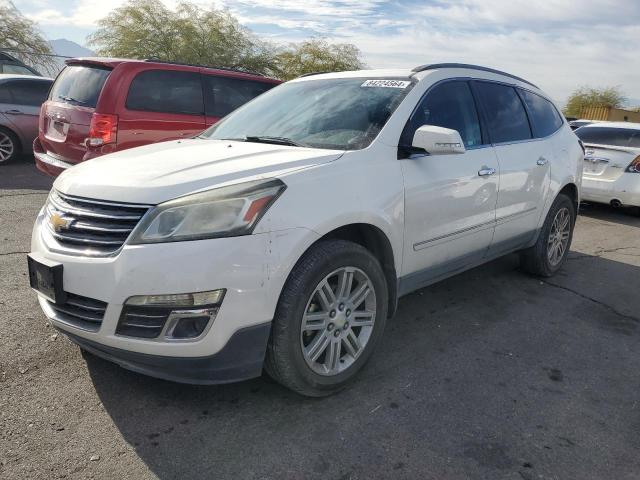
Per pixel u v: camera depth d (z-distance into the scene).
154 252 2.46
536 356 3.61
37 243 2.88
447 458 2.52
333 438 2.63
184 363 2.54
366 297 3.10
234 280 2.48
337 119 3.54
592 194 8.74
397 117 3.41
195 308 2.47
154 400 2.88
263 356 2.66
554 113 5.30
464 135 3.92
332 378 2.94
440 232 3.61
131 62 6.41
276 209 2.60
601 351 3.74
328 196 2.82
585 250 6.56
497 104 4.37
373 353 3.49
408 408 2.91
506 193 4.23
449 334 3.88
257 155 3.05
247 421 2.74
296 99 3.99
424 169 3.42
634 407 3.05
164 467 2.39
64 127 6.51
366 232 3.18
